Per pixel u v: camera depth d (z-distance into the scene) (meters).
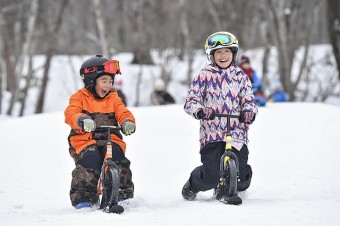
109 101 13.52
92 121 12.39
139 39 77.75
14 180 17.97
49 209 14.22
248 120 13.25
